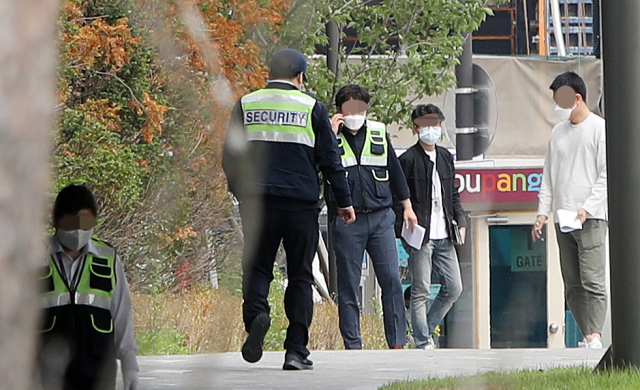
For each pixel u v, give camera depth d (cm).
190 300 3119
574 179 3189
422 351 2942
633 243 2023
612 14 1998
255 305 2261
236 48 3509
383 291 3228
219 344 1004
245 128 2311
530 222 6138
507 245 6122
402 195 3328
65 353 1296
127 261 3347
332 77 5047
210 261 3061
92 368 1314
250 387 2023
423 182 3453
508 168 6156
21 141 260
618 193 2027
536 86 7181
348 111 3188
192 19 2655
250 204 2270
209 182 3034
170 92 2844
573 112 3203
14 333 263
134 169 3372
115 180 3347
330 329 4044
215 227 3031
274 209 2292
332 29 5072
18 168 260
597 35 7512
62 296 1317
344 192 2403
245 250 2259
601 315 3167
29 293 265
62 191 1342
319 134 2344
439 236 3484
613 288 2058
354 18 5153
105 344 1329
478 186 6125
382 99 5116
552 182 3256
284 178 2297
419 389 1802
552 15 7656
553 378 1942
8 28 258
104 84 3403
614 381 1855
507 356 2250
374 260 3216
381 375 2272
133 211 3384
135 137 3419
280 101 2312
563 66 7231
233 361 2522
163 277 3275
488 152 7081
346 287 3192
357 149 3197
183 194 3130
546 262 6119
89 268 1342
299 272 2350
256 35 3731
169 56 2672
